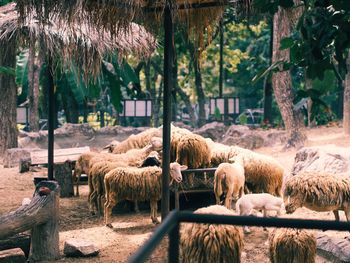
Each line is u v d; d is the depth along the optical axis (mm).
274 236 5938
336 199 7207
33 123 18078
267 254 7008
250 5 5938
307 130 17656
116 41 8680
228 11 18703
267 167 8961
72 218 9078
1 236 6629
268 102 20594
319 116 20344
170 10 5926
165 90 6191
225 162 9398
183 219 1618
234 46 32125
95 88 15188
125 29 6082
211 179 9180
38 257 6996
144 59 9688
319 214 8477
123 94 24031
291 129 14406
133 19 6430
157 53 22359
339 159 9242
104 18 6105
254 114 31578
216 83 31312
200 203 9648
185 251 5766
